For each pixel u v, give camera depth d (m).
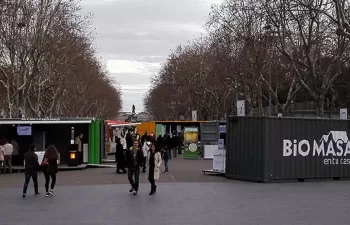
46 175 17.48
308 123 23.31
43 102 56.44
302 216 12.77
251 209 14.00
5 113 55.69
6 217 12.82
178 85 74.19
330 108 56.41
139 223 11.73
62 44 44.22
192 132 41.19
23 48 40.06
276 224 11.62
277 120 22.42
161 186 20.27
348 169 24.55
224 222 11.87
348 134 24.59
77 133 33.22
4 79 49.12
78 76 59.00
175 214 13.09
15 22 39.44
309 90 36.16
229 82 58.03
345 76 51.88
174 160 39.41
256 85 46.19
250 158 22.64
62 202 15.66
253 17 42.66
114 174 26.86
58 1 42.44
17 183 22.69
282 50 35.59
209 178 23.97
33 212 13.63
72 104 67.75
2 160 28.34
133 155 17.55
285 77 50.88
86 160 33.16
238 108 26.08
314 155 23.45
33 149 17.58
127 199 16.22
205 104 71.31
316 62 41.38
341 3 29.64
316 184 21.73
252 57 44.34
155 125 55.22
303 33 36.59
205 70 67.56
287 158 22.62
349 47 41.34
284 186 20.64
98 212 13.48
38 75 46.12
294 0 32.09
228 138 23.86
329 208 14.23
